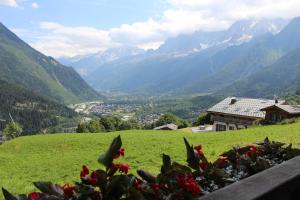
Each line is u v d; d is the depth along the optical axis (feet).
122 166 12.70
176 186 13.03
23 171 82.89
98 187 12.07
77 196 11.47
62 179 69.82
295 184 14.17
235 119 272.31
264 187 12.40
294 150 22.15
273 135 102.17
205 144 100.12
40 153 118.83
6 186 62.69
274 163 21.06
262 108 249.75
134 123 417.28
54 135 160.66
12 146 135.74
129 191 11.65
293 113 231.91
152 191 12.32
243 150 21.29
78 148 121.90
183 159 77.41
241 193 11.75
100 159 12.42
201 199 11.30
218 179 16.14
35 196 10.92
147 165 73.56
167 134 142.61
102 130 374.02
